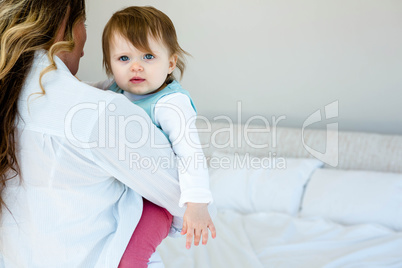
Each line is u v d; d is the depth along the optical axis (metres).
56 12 0.97
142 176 0.99
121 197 1.03
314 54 2.98
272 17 3.00
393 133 2.95
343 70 2.96
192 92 3.18
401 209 2.39
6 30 0.92
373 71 2.92
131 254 1.03
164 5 3.08
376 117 2.96
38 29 0.94
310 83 3.02
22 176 0.95
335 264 2.01
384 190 2.46
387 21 2.84
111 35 1.18
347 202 2.48
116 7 3.09
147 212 1.10
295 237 2.31
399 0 2.81
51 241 0.97
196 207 1.02
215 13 3.06
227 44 3.08
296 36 2.98
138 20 1.17
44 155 0.92
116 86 1.28
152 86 1.18
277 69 3.05
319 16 2.93
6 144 0.92
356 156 2.77
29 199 0.96
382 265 2.00
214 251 2.15
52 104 0.92
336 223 2.41
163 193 1.04
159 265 1.11
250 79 3.10
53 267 0.98
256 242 2.27
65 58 1.05
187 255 2.12
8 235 1.00
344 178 2.59
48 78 0.94
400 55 2.86
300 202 2.66
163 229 1.11
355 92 2.96
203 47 3.11
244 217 2.55
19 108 0.94
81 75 3.21
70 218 0.96
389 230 2.31
